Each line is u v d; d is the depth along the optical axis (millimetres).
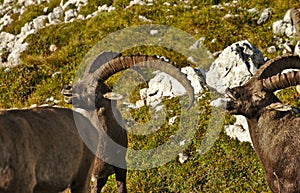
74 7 34062
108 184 17688
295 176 12602
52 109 12500
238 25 26641
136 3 31625
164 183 17531
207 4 29891
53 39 31391
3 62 32094
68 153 12102
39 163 11328
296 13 14133
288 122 12766
